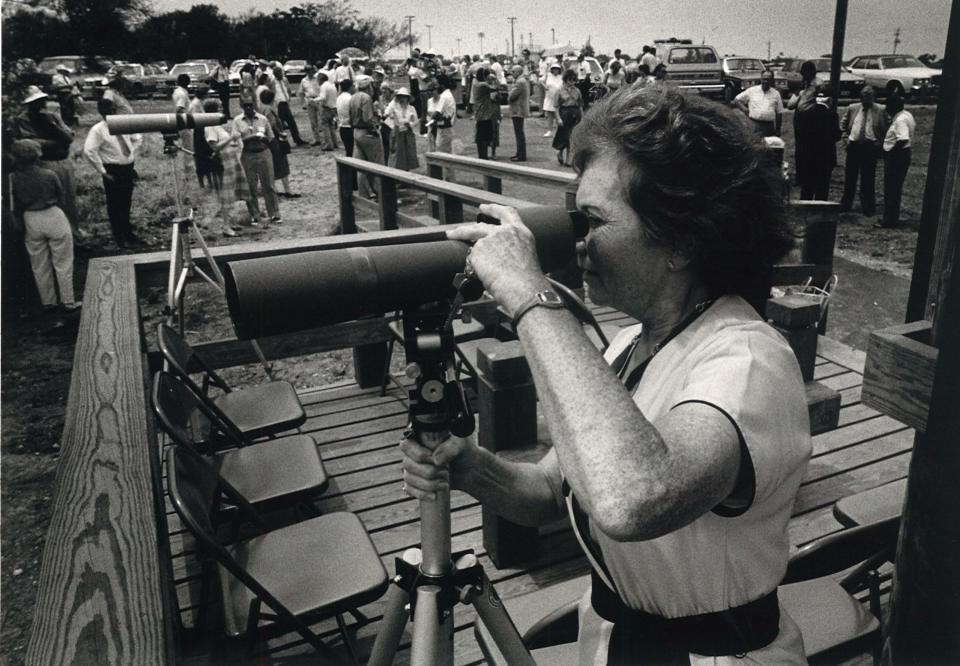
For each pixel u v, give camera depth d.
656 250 0.98
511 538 2.66
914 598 1.40
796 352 3.14
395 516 3.09
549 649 1.48
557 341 0.81
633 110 0.94
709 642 0.97
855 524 2.08
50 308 7.50
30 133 7.87
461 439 1.06
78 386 2.31
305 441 2.83
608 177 0.96
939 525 1.33
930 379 1.34
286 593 2.00
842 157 14.79
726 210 0.93
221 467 2.68
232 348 4.02
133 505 1.60
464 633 2.40
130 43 23.59
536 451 2.72
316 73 17.64
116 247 9.73
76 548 1.44
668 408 0.96
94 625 1.21
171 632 1.24
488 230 0.93
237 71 24.91
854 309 6.98
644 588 1.00
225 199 10.31
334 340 4.18
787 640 1.02
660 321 1.03
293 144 17.91
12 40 9.68
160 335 2.80
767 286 1.04
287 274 0.87
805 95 9.55
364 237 3.95
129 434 1.97
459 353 3.74
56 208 7.25
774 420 0.87
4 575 4.12
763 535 0.95
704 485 0.78
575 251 1.03
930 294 2.12
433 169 7.73
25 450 5.31
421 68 19.28
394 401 4.23
